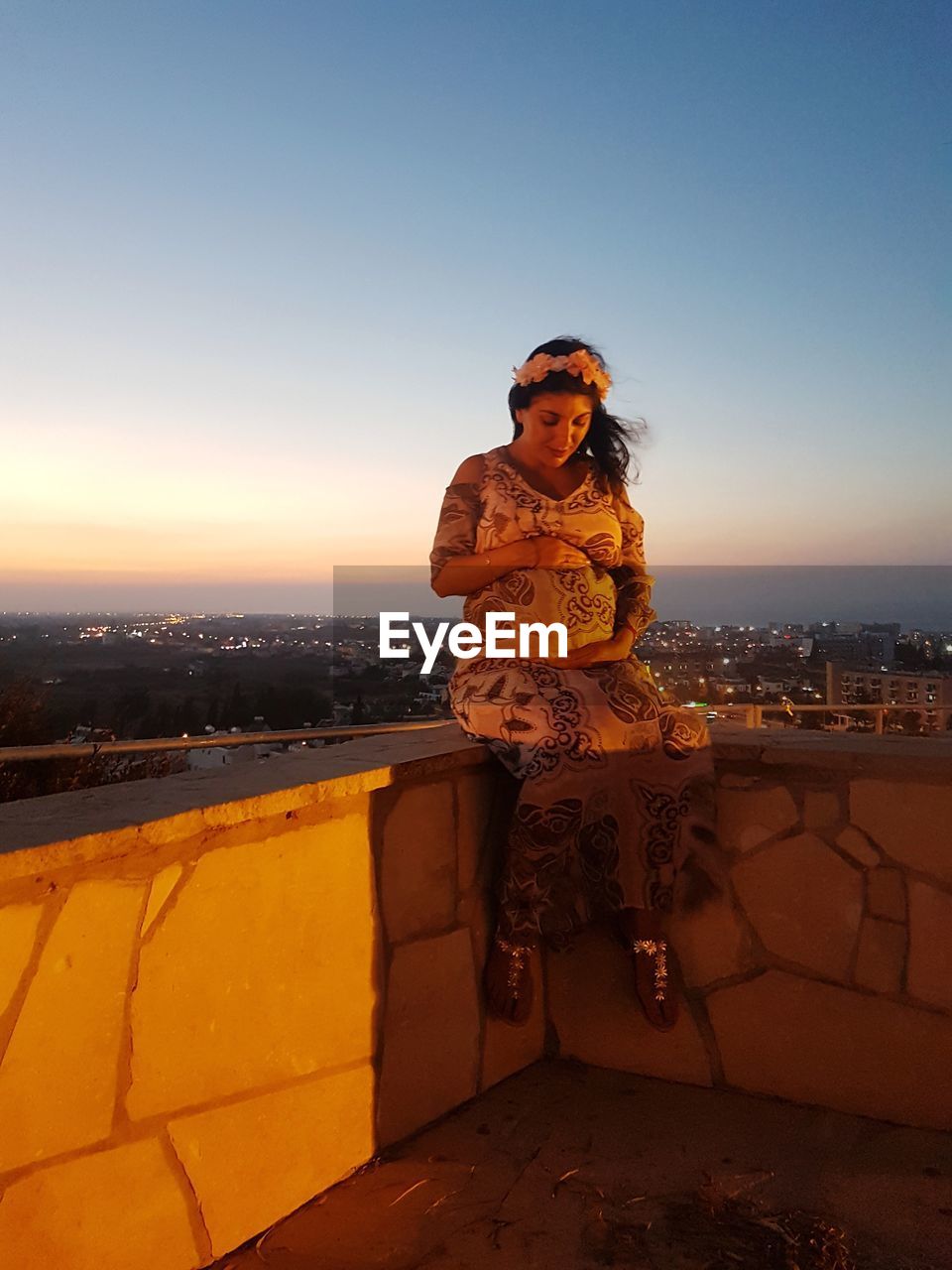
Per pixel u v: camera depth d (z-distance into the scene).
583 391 2.54
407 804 2.20
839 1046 2.32
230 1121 1.77
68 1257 1.50
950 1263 1.74
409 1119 2.20
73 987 1.50
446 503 2.67
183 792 1.80
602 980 2.55
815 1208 1.91
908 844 2.26
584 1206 1.92
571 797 2.28
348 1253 1.78
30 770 3.97
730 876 2.45
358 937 2.06
